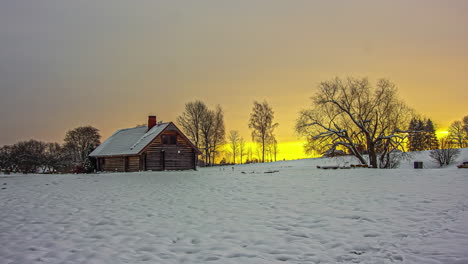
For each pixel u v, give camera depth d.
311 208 14.06
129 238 10.40
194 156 41.81
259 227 11.48
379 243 9.20
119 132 49.19
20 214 13.99
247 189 20.11
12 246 9.65
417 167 33.53
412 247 8.68
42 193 19.53
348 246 9.12
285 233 10.66
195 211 14.38
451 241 8.92
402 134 39.09
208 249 9.27
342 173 26.08
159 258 8.55
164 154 39.72
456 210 12.27
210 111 65.44
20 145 69.31
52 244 9.81
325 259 8.25
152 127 44.31
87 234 10.91
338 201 15.12
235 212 13.98
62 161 66.25
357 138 41.34
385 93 39.94
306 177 24.73
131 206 15.62
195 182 24.62
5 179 26.81
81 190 20.81
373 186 18.61
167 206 15.59
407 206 13.35
